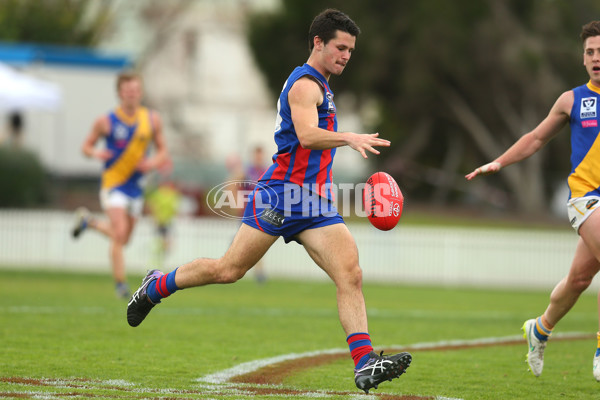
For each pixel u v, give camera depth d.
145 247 72.44
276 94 129.62
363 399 20.08
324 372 24.05
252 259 20.31
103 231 44.19
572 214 22.02
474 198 138.25
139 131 41.75
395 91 124.50
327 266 19.62
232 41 184.62
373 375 18.66
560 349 30.89
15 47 98.56
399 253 74.75
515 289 71.00
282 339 30.95
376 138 18.33
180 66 182.75
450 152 137.38
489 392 21.77
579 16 128.88
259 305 45.03
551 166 139.12
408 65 117.12
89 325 32.53
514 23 119.88
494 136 133.00
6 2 124.62
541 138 22.86
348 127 142.12
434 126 136.25
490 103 125.81
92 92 101.44
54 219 72.94
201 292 53.03
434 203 138.25
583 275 22.09
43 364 23.47
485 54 119.19
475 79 122.50
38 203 93.19
